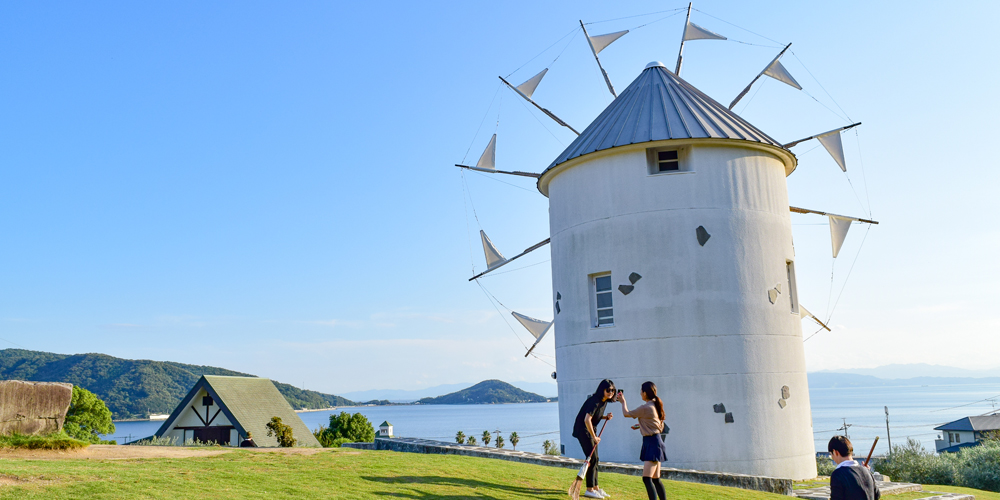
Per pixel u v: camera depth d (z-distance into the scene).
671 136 18.47
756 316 18.25
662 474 14.88
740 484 14.09
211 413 36.09
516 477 11.35
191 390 36.12
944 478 23.12
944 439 76.81
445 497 9.13
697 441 17.39
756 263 18.61
